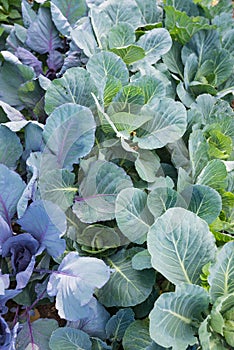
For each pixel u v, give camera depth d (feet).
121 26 7.43
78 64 7.41
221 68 7.95
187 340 5.46
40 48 7.73
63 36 7.93
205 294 5.53
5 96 7.34
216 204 6.13
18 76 7.39
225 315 5.75
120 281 5.96
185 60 7.87
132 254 6.19
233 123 7.16
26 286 6.24
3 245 6.23
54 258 6.15
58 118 6.34
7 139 6.56
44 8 7.72
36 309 6.57
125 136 6.47
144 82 6.83
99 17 7.57
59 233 5.98
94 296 6.10
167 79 7.47
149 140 6.53
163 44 7.57
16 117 6.85
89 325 5.90
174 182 6.73
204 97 7.36
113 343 5.93
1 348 5.76
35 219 6.09
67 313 5.65
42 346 5.90
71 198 6.35
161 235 5.73
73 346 5.68
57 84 6.64
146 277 5.94
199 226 5.84
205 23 8.22
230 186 6.78
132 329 5.82
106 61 6.93
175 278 5.70
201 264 5.83
